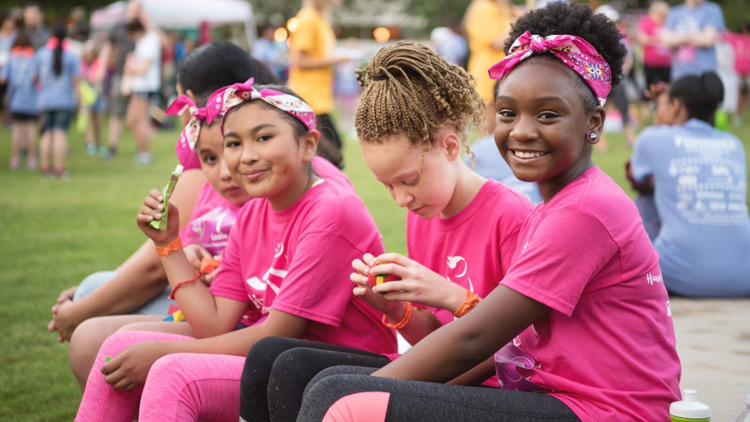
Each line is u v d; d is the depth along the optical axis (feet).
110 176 36.27
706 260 14.26
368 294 7.35
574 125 6.41
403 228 22.48
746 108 65.16
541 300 6.17
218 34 112.47
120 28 47.01
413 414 5.94
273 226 8.66
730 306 13.91
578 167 6.64
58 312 10.48
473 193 7.81
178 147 10.13
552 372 6.44
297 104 8.35
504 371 6.53
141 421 7.36
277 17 135.85
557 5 6.89
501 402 6.10
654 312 6.53
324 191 8.38
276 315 8.04
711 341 11.53
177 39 71.10
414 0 122.11
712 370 10.15
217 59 10.45
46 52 35.19
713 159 14.71
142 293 10.18
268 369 7.12
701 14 33.12
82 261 19.88
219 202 10.39
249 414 7.14
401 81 7.13
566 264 6.19
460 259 7.89
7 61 39.19
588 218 6.23
